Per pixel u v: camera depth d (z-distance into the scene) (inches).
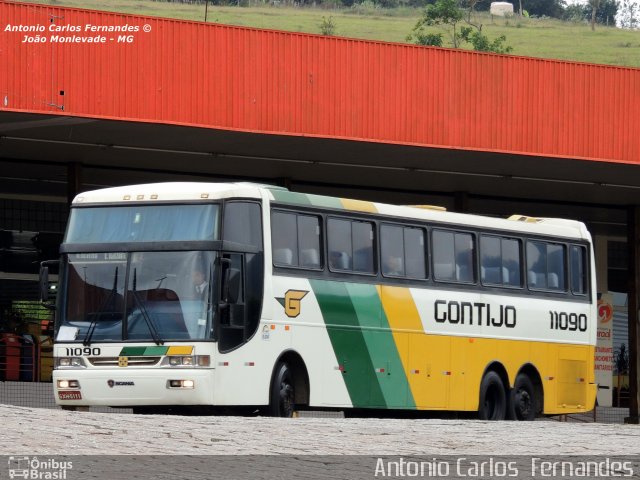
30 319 2162.9
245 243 1200.8
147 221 1200.8
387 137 1743.4
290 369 1245.7
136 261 1190.3
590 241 1622.8
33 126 1646.2
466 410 1434.5
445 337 1409.9
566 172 2038.6
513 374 1496.1
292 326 1231.5
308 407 1248.2
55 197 2255.2
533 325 1528.1
